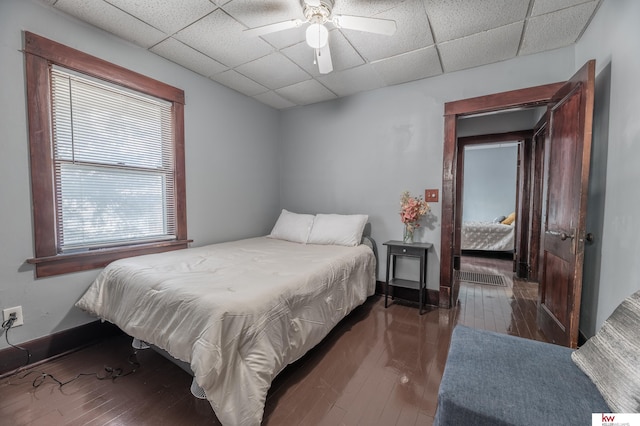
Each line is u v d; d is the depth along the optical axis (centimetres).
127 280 177
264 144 367
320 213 363
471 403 90
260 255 239
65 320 193
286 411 141
